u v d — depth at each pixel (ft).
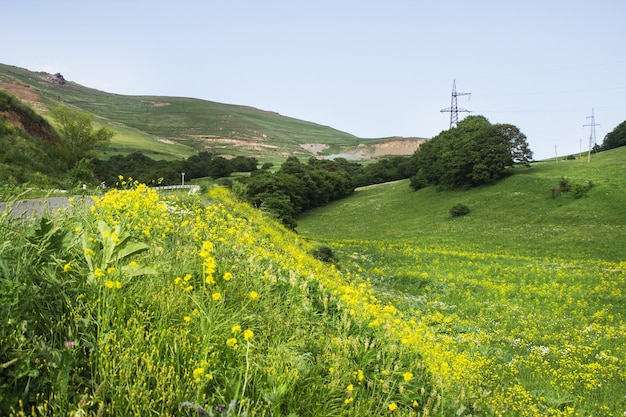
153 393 10.19
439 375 17.66
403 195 286.05
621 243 137.59
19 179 86.38
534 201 209.05
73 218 19.70
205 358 11.43
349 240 173.88
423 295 80.23
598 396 32.07
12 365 9.22
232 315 14.15
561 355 43.09
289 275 23.26
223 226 35.53
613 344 47.06
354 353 16.05
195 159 406.62
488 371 35.35
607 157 270.46
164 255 18.58
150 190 30.35
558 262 116.37
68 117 178.19
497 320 61.87
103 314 11.80
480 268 104.99
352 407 12.55
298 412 11.68
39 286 11.82
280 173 283.18
